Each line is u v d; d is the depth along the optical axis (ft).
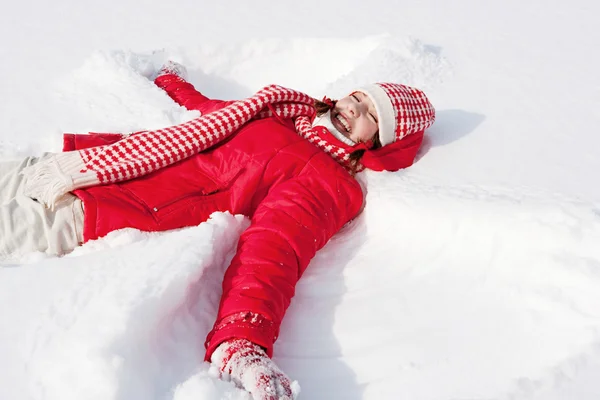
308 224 5.52
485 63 8.89
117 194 5.71
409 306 5.10
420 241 5.59
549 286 4.72
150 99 7.86
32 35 10.11
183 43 9.70
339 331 5.03
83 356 4.09
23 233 5.40
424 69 8.71
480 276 5.12
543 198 5.39
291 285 5.11
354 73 8.59
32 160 5.94
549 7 10.81
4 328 4.43
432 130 7.27
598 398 3.98
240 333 4.51
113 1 11.62
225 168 6.05
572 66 8.57
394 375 4.55
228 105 6.78
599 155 6.35
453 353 4.60
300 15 10.89
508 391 4.15
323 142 6.40
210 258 5.30
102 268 4.96
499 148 6.66
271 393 4.08
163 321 4.65
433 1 11.47
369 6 11.30
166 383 4.35
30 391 4.02
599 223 4.80
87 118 7.58
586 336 4.31
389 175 6.41
